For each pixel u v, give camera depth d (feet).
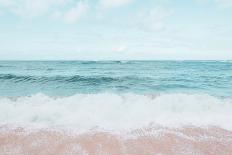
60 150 11.57
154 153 11.34
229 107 21.89
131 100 24.29
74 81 46.60
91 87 39.55
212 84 45.55
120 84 43.34
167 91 35.09
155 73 71.61
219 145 12.62
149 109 20.77
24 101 22.90
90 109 20.38
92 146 12.14
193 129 15.28
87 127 15.53
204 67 119.44
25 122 16.43
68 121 16.83
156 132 14.58
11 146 12.02
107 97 25.45
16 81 46.47
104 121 17.03
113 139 13.25
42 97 25.13
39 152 11.29
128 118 17.93
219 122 17.04
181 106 21.98
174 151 11.64
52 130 14.75
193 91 35.63
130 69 95.96
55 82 45.57
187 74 68.95
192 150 11.83
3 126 15.42
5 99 23.62
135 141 12.99
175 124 16.43
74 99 24.22
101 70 87.51
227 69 101.71
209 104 22.81
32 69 91.35
